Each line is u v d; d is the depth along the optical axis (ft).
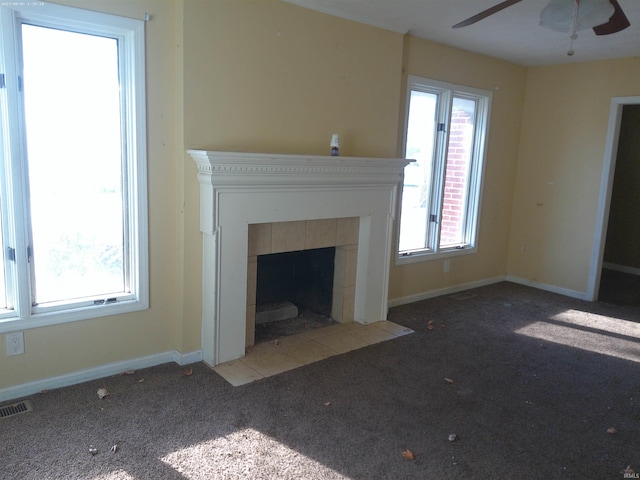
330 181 10.71
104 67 8.50
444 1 10.05
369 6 10.48
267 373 9.59
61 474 6.40
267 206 9.88
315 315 13.00
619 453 7.46
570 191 15.99
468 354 11.09
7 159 7.62
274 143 10.23
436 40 13.34
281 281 13.00
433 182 14.92
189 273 9.57
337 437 7.54
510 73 16.03
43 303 8.39
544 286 16.93
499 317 13.82
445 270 15.71
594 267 15.61
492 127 15.94
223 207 9.25
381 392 9.07
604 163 15.14
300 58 10.34
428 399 8.89
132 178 8.91
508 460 7.16
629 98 14.47
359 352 10.84
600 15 6.68
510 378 9.95
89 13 7.88
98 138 8.62
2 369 8.04
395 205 12.48
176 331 9.86
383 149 12.47
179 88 8.87
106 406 8.11
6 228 7.83
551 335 12.53
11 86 7.45
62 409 7.94
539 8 10.27
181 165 9.09
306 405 8.46
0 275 7.98
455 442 7.56
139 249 9.09
